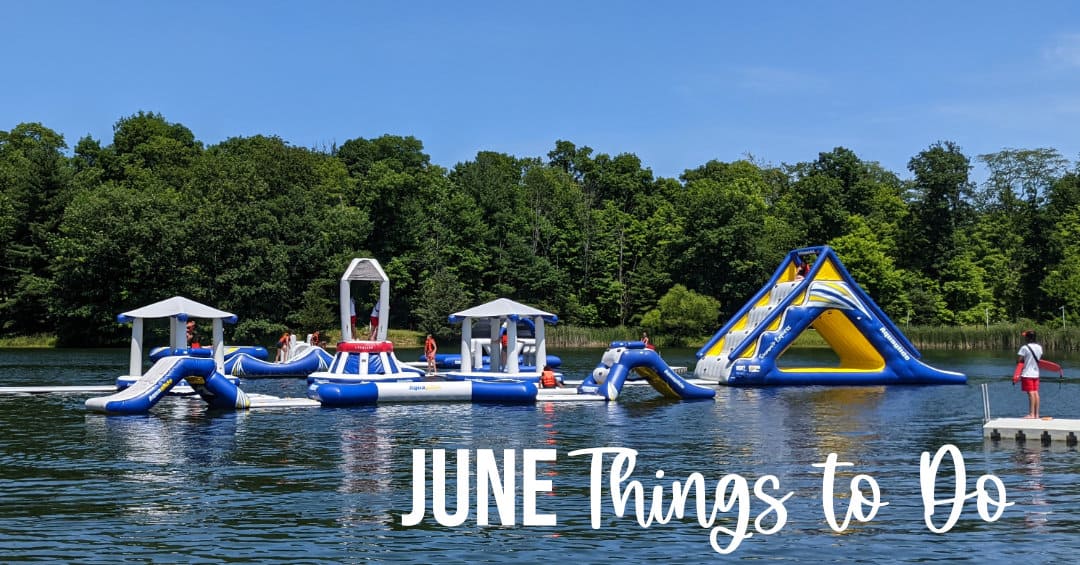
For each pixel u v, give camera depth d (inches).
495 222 4156.0
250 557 478.0
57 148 4638.3
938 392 1486.2
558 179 4901.6
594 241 4252.0
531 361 1996.8
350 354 1357.0
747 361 1630.2
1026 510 575.8
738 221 3951.8
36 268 3496.6
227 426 1005.2
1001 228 4562.0
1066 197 4530.0
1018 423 868.6
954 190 4249.5
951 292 4133.9
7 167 3860.7
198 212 3287.4
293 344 1934.1
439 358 1903.3
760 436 920.9
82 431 958.4
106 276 3307.1
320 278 3550.7
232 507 587.8
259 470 718.5
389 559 477.1
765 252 3996.1
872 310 1665.8
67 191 3550.7
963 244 4367.6
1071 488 637.3
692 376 1873.8
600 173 5059.1
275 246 3378.4
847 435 925.8
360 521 553.0
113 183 4089.6
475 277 3998.5
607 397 1339.8
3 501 603.8
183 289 3243.1
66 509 581.3
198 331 3277.6
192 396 1374.3
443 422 1048.8
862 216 4318.4
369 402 1258.6
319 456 788.0
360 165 4753.9
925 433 937.5
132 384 1261.1
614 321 4261.8
